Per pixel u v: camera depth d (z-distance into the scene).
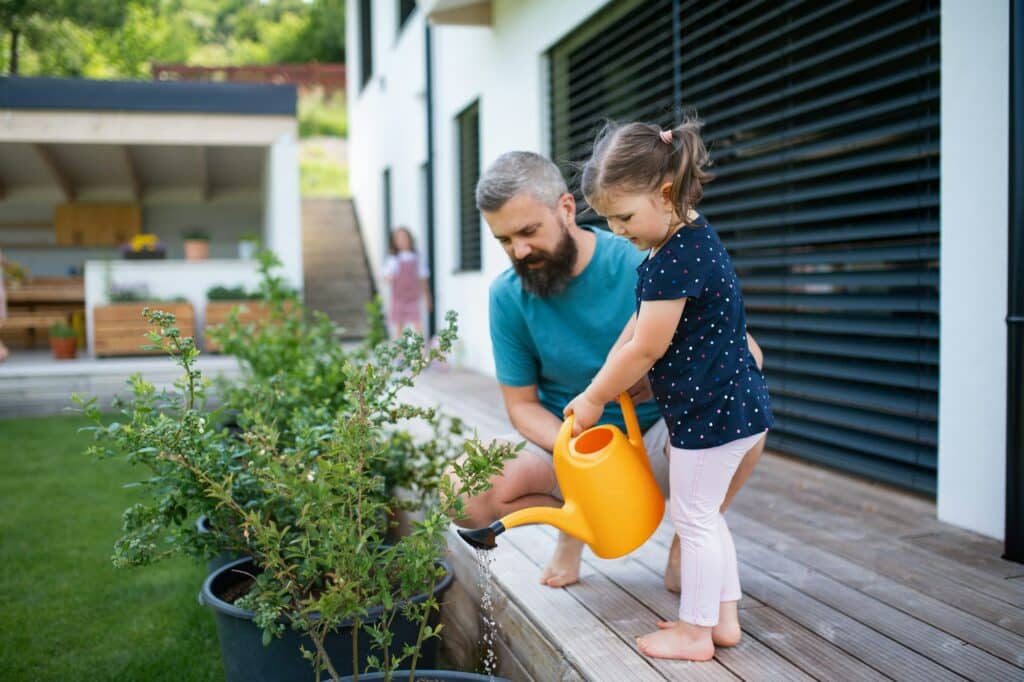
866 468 3.24
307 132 26.33
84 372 7.17
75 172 10.57
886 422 3.14
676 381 1.72
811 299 3.48
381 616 1.74
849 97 3.13
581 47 5.52
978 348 2.57
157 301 8.34
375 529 1.65
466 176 8.38
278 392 2.87
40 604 2.85
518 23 6.33
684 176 1.64
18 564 3.25
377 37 12.95
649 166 1.62
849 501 3.00
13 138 8.18
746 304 3.89
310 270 12.49
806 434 3.59
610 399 1.82
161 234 11.80
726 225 3.97
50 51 16.58
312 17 27.17
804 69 3.46
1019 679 1.62
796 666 1.68
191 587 3.02
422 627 1.64
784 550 2.43
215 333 3.84
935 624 1.88
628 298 2.02
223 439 2.33
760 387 1.73
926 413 2.93
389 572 1.78
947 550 2.42
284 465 2.10
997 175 2.48
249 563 2.21
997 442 2.53
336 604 1.51
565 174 5.70
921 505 2.94
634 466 1.82
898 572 2.23
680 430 1.73
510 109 6.57
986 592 2.08
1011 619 1.91
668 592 2.08
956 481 2.68
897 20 2.98
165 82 8.44
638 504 1.79
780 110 3.64
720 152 3.98
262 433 2.07
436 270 9.16
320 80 18.94
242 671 1.90
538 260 1.95
